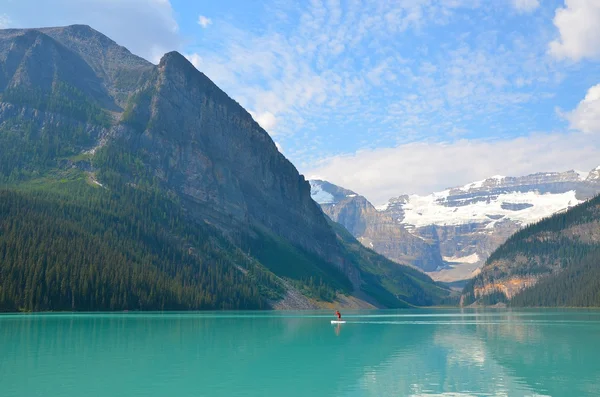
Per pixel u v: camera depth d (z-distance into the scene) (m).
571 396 61.44
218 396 60.78
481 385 67.38
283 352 97.56
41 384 65.56
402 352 98.81
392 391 63.91
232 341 114.00
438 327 168.12
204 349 99.19
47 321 159.75
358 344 111.94
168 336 120.69
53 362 81.06
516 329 158.25
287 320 195.62
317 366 81.38
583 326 172.38
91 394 60.91
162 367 78.31
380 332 144.62
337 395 61.78
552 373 75.62
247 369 77.81
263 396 60.97
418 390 64.56
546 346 108.56
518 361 87.06
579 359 89.38
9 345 99.44
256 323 174.00
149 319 180.75
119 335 120.38
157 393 61.81
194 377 71.19
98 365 79.06
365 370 77.88
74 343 104.19
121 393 61.59
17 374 71.50
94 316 192.12
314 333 139.25
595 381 69.81
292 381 69.44
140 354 90.88
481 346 109.00
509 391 63.94
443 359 89.50
